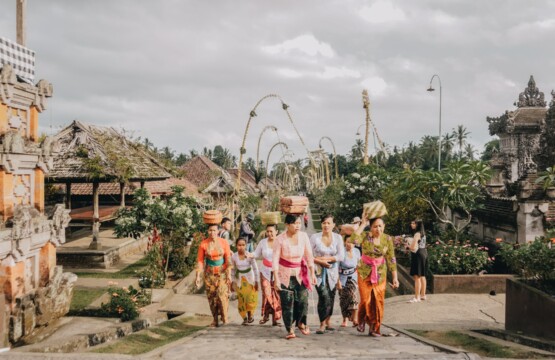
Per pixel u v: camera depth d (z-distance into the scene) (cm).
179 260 1625
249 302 897
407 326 886
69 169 1822
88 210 2402
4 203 878
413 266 1205
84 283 1479
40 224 946
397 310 1109
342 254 733
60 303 996
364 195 2561
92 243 1831
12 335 841
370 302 670
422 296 1210
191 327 991
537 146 3169
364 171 2630
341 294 820
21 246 864
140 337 840
